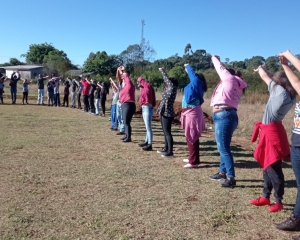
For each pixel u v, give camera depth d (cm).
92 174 600
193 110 645
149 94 805
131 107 896
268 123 446
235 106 540
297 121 375
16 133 997
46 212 431
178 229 396
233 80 536
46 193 499
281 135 440
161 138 1002
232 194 516
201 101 654
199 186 551
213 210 453
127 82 902
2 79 2033
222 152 548
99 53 5197
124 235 377
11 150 768
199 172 633
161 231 390
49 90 2003
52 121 1295
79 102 1881
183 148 853
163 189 532
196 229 398
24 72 6425
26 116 1430
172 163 697
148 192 516
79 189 520
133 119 1458
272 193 531
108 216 425
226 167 548
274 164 444
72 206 453
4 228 385
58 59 7012
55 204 459
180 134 1085
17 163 658
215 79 2623
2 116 1399
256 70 480
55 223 401
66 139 927
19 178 564
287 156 442
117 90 1075
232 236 385
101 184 547
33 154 737
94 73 5009
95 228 391
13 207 444
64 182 552
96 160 702
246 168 675
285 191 539
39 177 573
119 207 454
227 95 531
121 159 716
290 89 436
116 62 5044
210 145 900
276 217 438
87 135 1002
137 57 4606
